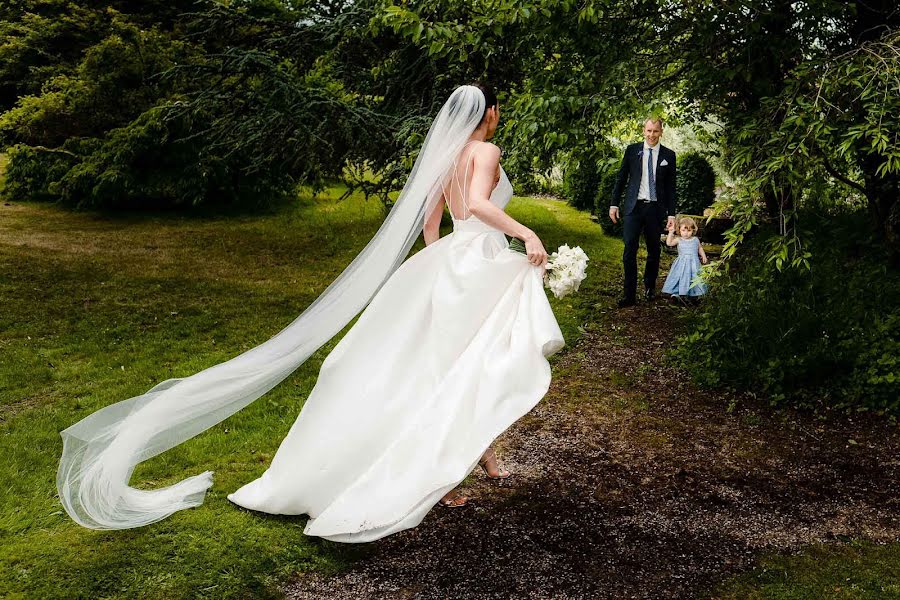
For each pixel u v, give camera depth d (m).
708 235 10.09
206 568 3.08
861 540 3.44
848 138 4.20
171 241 10.57
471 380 3.14
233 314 7.21
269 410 4.87
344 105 9.23
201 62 10.97
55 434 4.44
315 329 3.58
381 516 3.07
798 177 4.46
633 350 6.29
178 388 3.46
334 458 3.31
